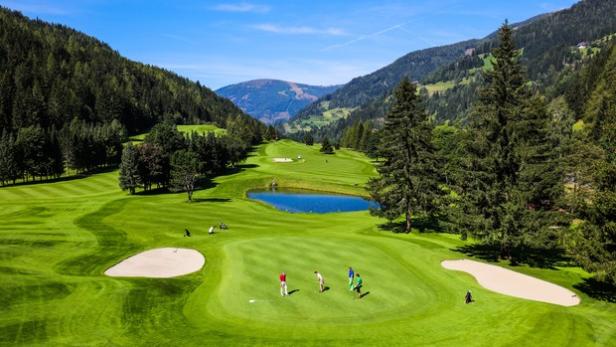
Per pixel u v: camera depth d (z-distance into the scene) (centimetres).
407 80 5884
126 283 3603
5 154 11850
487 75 4562
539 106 6775
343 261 4303
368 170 15025
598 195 3425
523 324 2848
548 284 3869
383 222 6875
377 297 3366
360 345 2588
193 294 3544
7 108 18600
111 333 2683
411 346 2567
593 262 3353
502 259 4616
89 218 6400
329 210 9431
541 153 4509
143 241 5316
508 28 4488
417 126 5834
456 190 4725
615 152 3547
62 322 2788
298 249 4753
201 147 13325
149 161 10788
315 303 3228
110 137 16388
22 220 6050
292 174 13662
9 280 3384
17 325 2681
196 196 10219
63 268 4116
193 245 5141
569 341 2612
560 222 4175
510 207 4125
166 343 2580
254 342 2620
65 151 14638
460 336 2697
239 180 12500
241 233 5812
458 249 5059
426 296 3422
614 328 2883
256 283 3647
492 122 4356
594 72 16175
